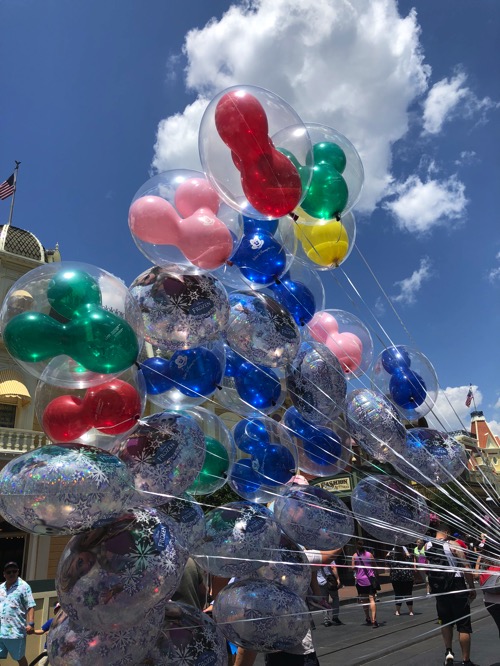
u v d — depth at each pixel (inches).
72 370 83.4
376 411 121.6
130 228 101.0
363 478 126.3
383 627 254.5
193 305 98.9
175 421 97.1
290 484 120.9
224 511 104.6
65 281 83.0
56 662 79.3
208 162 99.0
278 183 97.3
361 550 149.9
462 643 175.8
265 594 98.2
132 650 77.2
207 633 88.2
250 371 118.2
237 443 119.7
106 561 73.8
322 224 124.0
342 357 132.3
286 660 110.7
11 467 76.3
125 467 80.1
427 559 140.3
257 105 96.2
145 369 109.3
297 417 126.7
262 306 111.4
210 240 97.8
